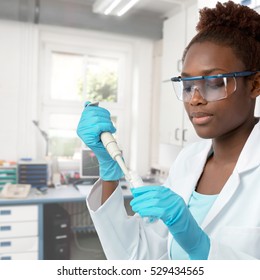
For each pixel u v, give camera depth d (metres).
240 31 0.64
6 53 2.82
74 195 2.42
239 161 0.74
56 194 2.44
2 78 2.81
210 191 0.79
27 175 2.60
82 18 2.74
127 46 3.37
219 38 0.63
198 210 0.77
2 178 2.54
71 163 3.21
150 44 3.33
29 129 2.92
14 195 2.26
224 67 0.61
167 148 3.12
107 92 3.39
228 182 0.74
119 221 0.80
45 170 2.66
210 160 0.87
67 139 3.21
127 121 3.48
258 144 0.75
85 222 3.23
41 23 2.73
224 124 0.64
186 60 0.66
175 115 2.70
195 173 0.86
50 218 2.59
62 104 3.18
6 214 2.23
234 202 0.73
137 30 2.98
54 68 3.16
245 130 0.75
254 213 0.69
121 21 2.87
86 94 3.29
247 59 0.62
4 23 2.79
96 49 3.28
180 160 1.00
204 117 0.63
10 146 2.87
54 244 2.52
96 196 0.82
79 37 3.17
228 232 0.68
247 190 0.73
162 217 0.58
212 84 0.62
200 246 0.61
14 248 2.25
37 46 2.91
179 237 0.61
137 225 0.86
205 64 0.62
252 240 0.66
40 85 3.09
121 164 0.69
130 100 3.48
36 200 2.27
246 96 0.64
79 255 2.78
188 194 0.83
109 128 0.77
